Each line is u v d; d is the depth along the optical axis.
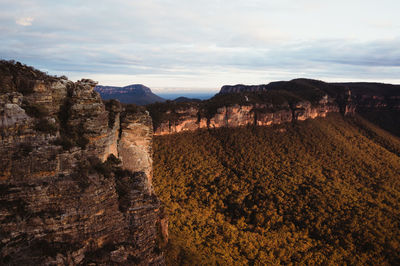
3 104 13.05
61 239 13.71
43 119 14.62
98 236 14.83
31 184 13.34
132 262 15.64
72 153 15.16
